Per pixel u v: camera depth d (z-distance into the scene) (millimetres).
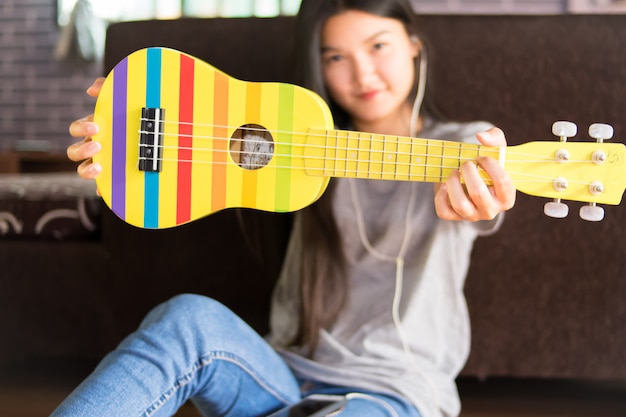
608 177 842
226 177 875
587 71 1377
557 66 1386
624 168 839
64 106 3814
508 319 1433
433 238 1075
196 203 877
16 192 1604
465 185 855
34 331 1562
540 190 853
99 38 3625
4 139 3879
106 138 873
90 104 3793
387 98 1079
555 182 846
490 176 817
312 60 1086
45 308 1552
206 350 832
